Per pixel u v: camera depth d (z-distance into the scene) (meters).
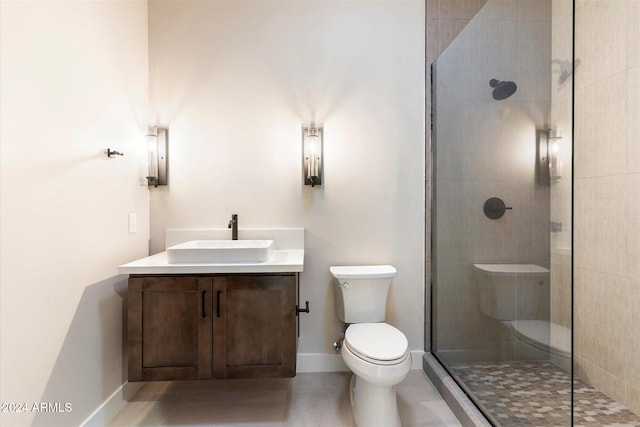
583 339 1.88
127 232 1.75
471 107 1.76
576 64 1.93
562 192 1.30
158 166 1.99
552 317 1.31
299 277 2.05
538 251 1.40
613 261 1.70
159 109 2.01
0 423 1.02
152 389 1.84
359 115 2.07
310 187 2.06
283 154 2.05
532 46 1.44
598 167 1.79
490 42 1.65
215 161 2.03
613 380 1.69
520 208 1.48
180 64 2.01
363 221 2.08
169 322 1.50
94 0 1.46
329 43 2.05
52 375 1.22
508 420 1.42
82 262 1.39
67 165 1.30
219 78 2.03
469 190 1.79
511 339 1.49
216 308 1.51
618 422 1.51
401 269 2.10
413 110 2.08
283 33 2.04
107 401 1.55
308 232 2.07
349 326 1.77
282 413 1.63
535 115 1.43
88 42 1.42
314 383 1.91
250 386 1.88
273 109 2.04
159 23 2.01
